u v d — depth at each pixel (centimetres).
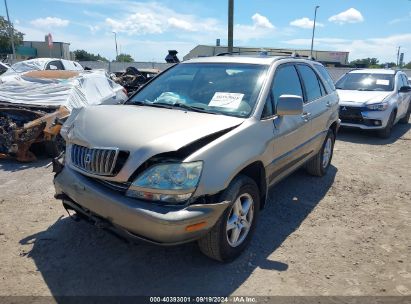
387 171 659
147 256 350
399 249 381
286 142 412
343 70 2377
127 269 330
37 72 866
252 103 373
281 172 425
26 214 434
